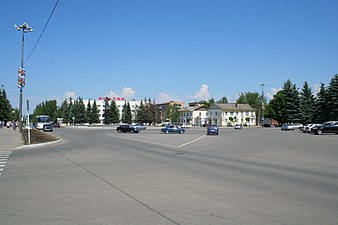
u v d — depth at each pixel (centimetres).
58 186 947
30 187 932
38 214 663
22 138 3466
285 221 617
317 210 694
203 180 1054
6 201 769
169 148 2453
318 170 1294
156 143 3028
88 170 1276
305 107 9388
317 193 860
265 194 847
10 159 1678
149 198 800
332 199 793
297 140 3434
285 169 1321
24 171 1247
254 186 955
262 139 3666
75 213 669
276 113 10550
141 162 1552
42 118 7906
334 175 1166
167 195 833
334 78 7688
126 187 934
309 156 1842
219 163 1522
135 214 662
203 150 2275
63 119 13150
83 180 1048
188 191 881
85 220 623
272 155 1906
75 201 770
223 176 1138
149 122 13388
